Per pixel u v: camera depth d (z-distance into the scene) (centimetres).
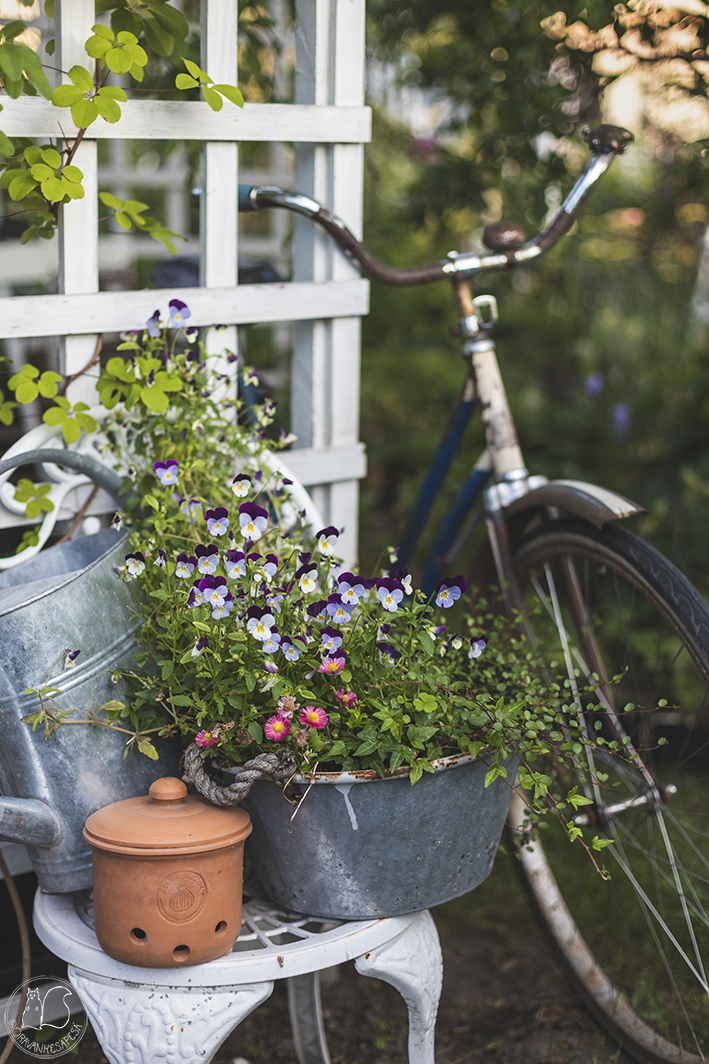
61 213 146
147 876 108
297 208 167
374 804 114
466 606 187
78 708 121
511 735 119
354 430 186
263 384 205
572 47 217
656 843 184
